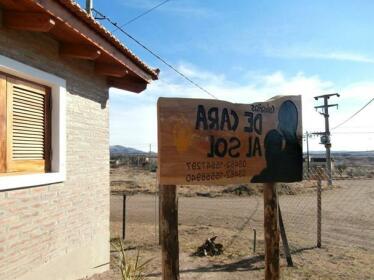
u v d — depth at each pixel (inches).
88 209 299.3
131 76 327.6
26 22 195.5
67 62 265.1
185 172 154.4
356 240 483.8
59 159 255.4
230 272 332.2
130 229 531.8
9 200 208.7
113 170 2154.3
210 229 536.4
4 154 211.9
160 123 152.5
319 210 439.8
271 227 178.7
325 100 1391.5
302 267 353.1
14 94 220.8
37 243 233.0
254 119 172.1
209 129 159.5
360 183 1398.9
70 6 198.5
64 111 261.0
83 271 289.7
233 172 165.8
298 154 183.5
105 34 239.6
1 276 201.8
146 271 320.8
